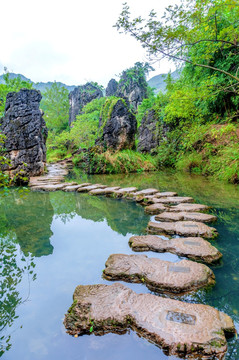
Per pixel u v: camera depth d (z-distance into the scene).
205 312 1.53
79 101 42.44
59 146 28.73
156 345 1.33
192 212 3.88
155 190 5.83
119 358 1.26
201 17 4.36
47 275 2.17
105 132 13.02
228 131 7.86
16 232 3.43
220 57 7.89
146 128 16.03
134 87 36.47
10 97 10.44
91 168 11.91
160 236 3.02
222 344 1.28
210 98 8.22
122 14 4.07
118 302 1.66
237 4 4.12
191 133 10.27
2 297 1.84
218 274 2.08
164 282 1.90
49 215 4.33
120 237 3.08
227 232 3.01
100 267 2.30
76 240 3.04
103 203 5.10
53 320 1.58
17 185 7.71
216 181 7.08
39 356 1.28
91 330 1.46
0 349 1.34
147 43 4.34
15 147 9.95
